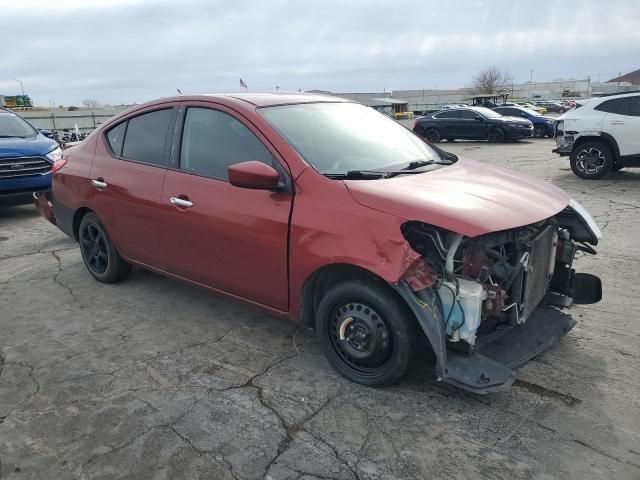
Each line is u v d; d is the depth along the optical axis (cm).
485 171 378
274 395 314
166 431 283
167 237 399
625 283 477
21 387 329
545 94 9419
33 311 445
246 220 339
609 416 288
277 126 350
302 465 256
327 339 330
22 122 917
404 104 6525
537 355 345
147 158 421
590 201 833
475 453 262
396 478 247
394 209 286
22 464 261
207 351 370
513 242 313
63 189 501
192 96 400
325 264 303
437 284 290
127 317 428
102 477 251
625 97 1012
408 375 331
